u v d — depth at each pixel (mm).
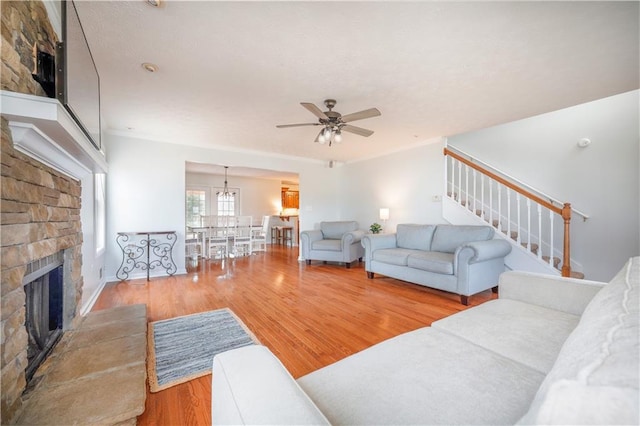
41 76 1562
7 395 1225
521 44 2102
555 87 2803
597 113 3879
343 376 1032
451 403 872
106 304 3164
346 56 2260
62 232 1996
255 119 3701
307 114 3520
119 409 1334
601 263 3834
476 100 3111
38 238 1573
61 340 2033
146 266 4488
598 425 383
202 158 5055
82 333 2154
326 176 6793
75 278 2318
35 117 1273
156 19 1825
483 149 5062
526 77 2604
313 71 2490
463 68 2443
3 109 1207
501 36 2010
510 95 2986
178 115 3562
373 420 810
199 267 5328
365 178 6266
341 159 6547
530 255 3623
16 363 1295
